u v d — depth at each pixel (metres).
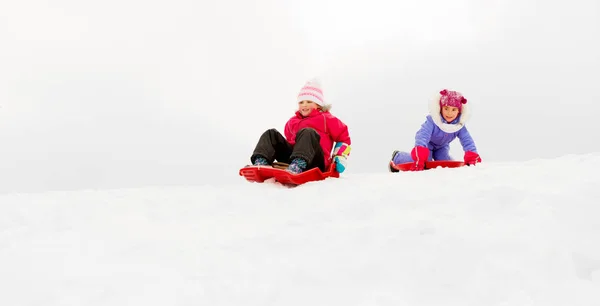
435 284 1.27
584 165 2.49
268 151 3.45
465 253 1.39
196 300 1.23
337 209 2.05
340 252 1.50
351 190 2.49
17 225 2.06
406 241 1.52
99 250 1.62
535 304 1.14
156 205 2.44
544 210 1.63
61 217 2.17
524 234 1.47
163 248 1.62
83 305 1.22
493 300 1.18
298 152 3.24
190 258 1.51
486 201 1.85
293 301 1.22
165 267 1.44
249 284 1.31
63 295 1.28
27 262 1.52
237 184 3.36
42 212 2.28
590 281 1.24
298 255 1.50
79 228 1.96
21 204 2.51
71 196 2.84
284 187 3.12
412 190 2.26
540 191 1.89
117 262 1.50
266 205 2.34
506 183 2.19
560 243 1.39
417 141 4.49
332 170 3.58
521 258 1.34
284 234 1.73
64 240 1.75
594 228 1.50
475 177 2.46
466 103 4.51
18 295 1.30
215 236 1.77
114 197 2.73
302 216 2.00
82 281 1.36
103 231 1.89
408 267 1.36
